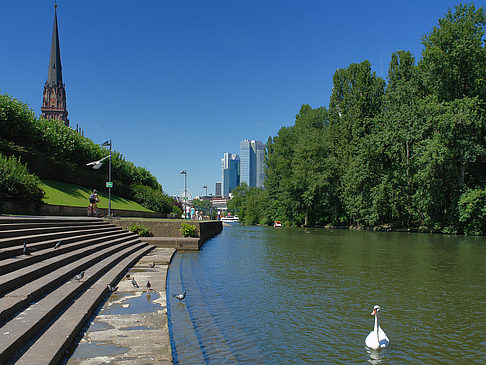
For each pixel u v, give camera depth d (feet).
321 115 258.37
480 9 134.51
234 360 21.49
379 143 153.28
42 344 18.67
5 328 19.03
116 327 23.61
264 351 23.04
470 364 21.74
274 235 146.41
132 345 20.56
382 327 28.22
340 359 22.25
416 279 47.11
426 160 125.70
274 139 299.58
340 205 214.48
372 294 38.70
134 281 35.42
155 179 292.20
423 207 142.92
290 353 22.89
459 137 127.54
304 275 49.78
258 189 490.08
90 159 175.94
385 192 155.22
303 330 27.20
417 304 34.86
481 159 132.67
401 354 23.15
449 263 61.26
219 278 46.85
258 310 32.07
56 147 149.89
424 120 138.41
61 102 463.01
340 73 210.79
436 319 30.27
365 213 171.94
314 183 206.90
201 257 68.23
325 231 178.19
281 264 60.08
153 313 26.99
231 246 93.66
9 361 16.35
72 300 27.50
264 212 326.44
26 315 21.33
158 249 76.38
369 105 190.49
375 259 66.59
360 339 25.62
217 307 32.55
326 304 34.55
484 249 83.87
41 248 37.45
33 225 44.93
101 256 46.03
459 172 138.21
